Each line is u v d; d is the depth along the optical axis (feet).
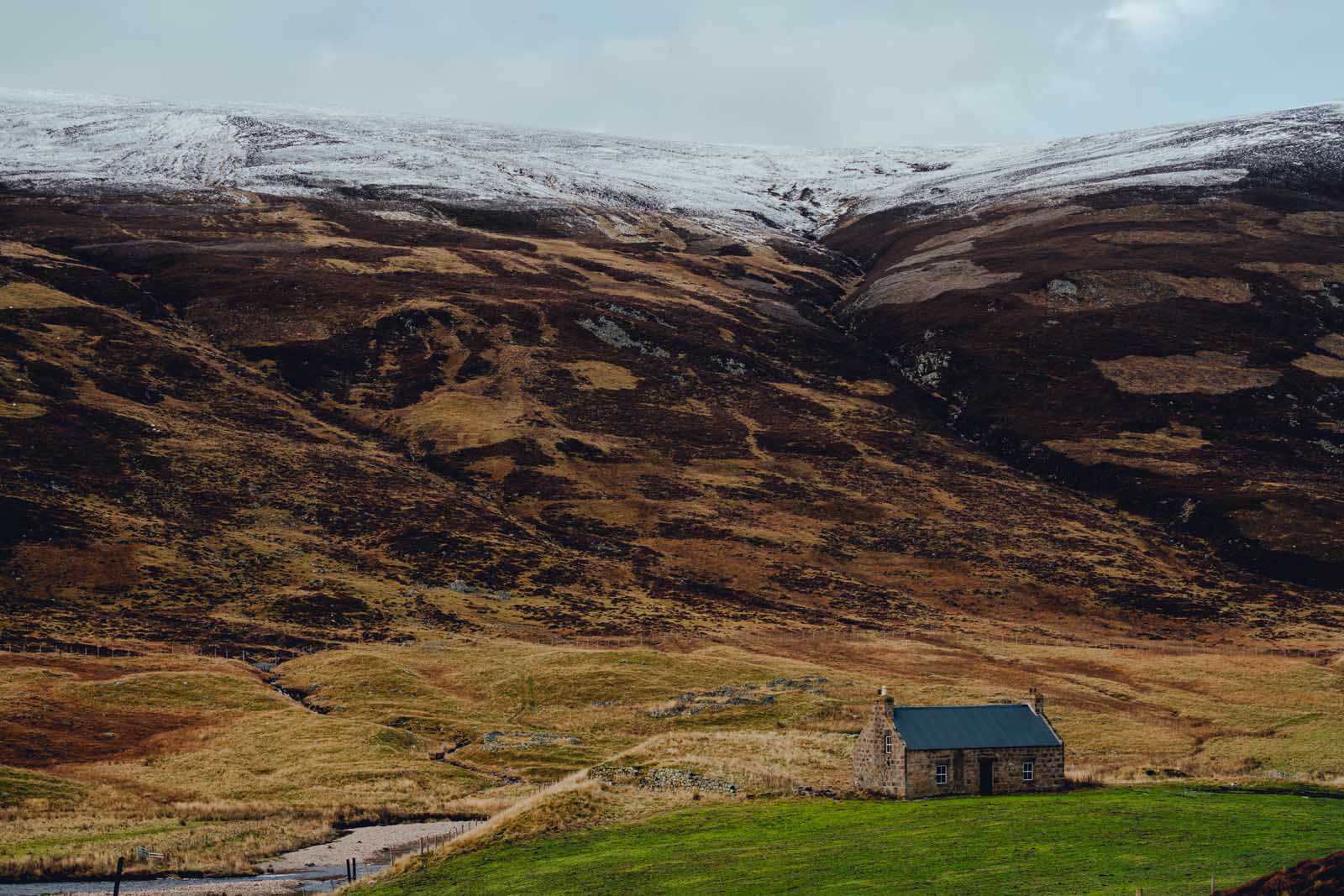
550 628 408.46
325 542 483.10
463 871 168.35
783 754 236.02
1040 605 482.28
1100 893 129.18
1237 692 336.29
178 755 260.42
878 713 205.67
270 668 345.72
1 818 205.98
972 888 136.36
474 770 262.26
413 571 464.65
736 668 347.36
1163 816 169.07
